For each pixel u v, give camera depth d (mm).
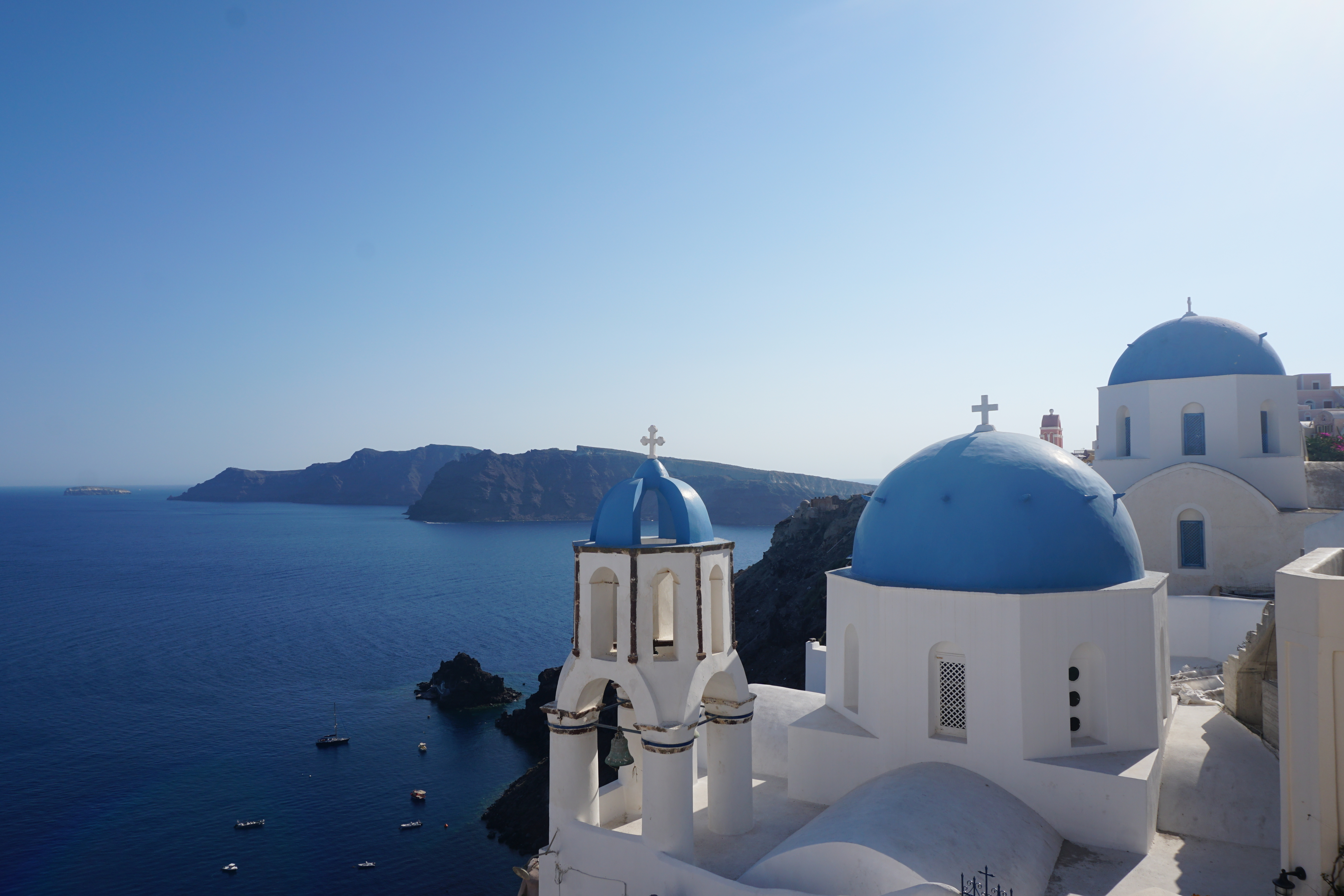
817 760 18203
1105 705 16234
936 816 13883
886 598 17219
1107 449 33750
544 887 16094
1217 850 14977
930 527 17500
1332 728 10508
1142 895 12625
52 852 46562
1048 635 15867
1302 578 10891
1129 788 14844
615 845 15234
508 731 68500
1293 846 11000
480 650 105062
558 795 16203
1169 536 30250
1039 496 17109
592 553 15812
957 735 16781
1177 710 20234
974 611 16203
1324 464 32375
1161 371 31891
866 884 12523
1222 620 26812
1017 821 14812
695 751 21328
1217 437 30531
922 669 16812
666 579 17328
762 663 68312
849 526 79312
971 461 17969
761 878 14031
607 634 16234
